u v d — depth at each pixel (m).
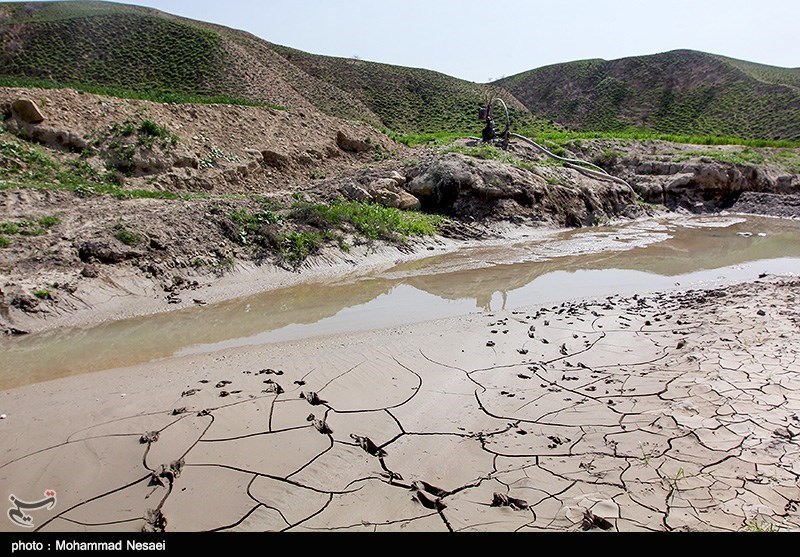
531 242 13.50
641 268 11.14
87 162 12.62
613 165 22.70
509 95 47.78
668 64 58.31
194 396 4.97
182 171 13.84
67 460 3.98
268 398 4.93
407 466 3.97
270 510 3.50
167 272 8.45
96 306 7.37
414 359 5.89
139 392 5.09
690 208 20.34
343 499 3.63
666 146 24.44
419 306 8.27
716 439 4.20
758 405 4.66
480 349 6.16
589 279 10.12
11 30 33.34
